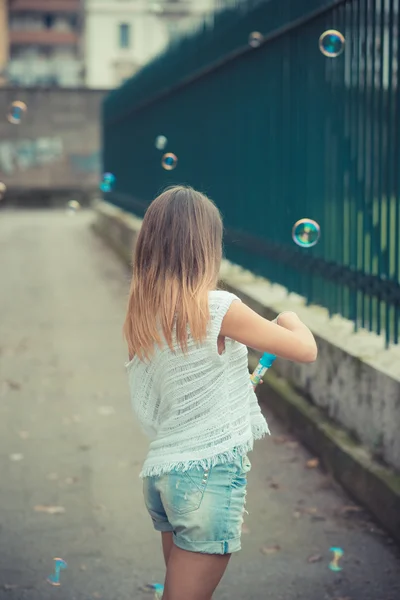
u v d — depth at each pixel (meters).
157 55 12.40
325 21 5.54
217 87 8.39
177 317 2.32
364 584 3.51
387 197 4.62
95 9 63.44
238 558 3.74
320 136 5.68
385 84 4.70
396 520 3.85
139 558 3.75
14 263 14.98
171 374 2.34
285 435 5.32
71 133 31.48
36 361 7.48
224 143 8.20
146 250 2.40
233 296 2.36
